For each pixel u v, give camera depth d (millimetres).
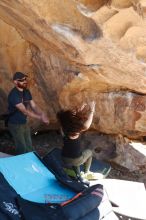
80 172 4684
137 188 4633
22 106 4926
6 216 3463
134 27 3135
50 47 4074
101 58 3719
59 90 5215
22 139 5117
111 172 5551
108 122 5309
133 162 5645
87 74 4461
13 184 4078
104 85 4824
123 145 5723
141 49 3449
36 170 4375
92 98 5168
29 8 3195
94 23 3135
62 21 3238
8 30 5168
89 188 3980
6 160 4391
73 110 4727
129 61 3627
